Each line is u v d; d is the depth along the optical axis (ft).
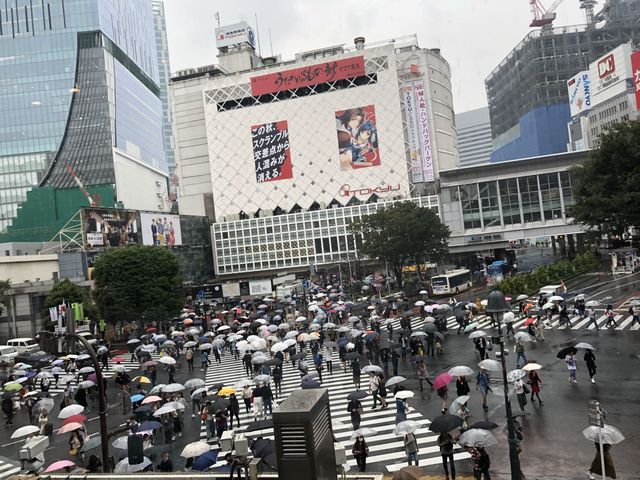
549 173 312.50
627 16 591.37
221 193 403.95
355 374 104.37
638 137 183.21
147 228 302.25
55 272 247.70
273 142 395.14
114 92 500.74
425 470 64.18
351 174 384.27
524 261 337.52
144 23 638.94
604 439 48.26
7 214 479.00
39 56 483.51
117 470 58.13
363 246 264.93
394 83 378.32
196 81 427.33
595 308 152.56
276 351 121.08
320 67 385.09
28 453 52.60
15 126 482.28
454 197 328.49
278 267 382.22
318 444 27.45
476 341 111.55
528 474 59.26
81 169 479.82
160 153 645.10
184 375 139.85
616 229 217.36
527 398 84.94
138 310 200.44
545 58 577.43
